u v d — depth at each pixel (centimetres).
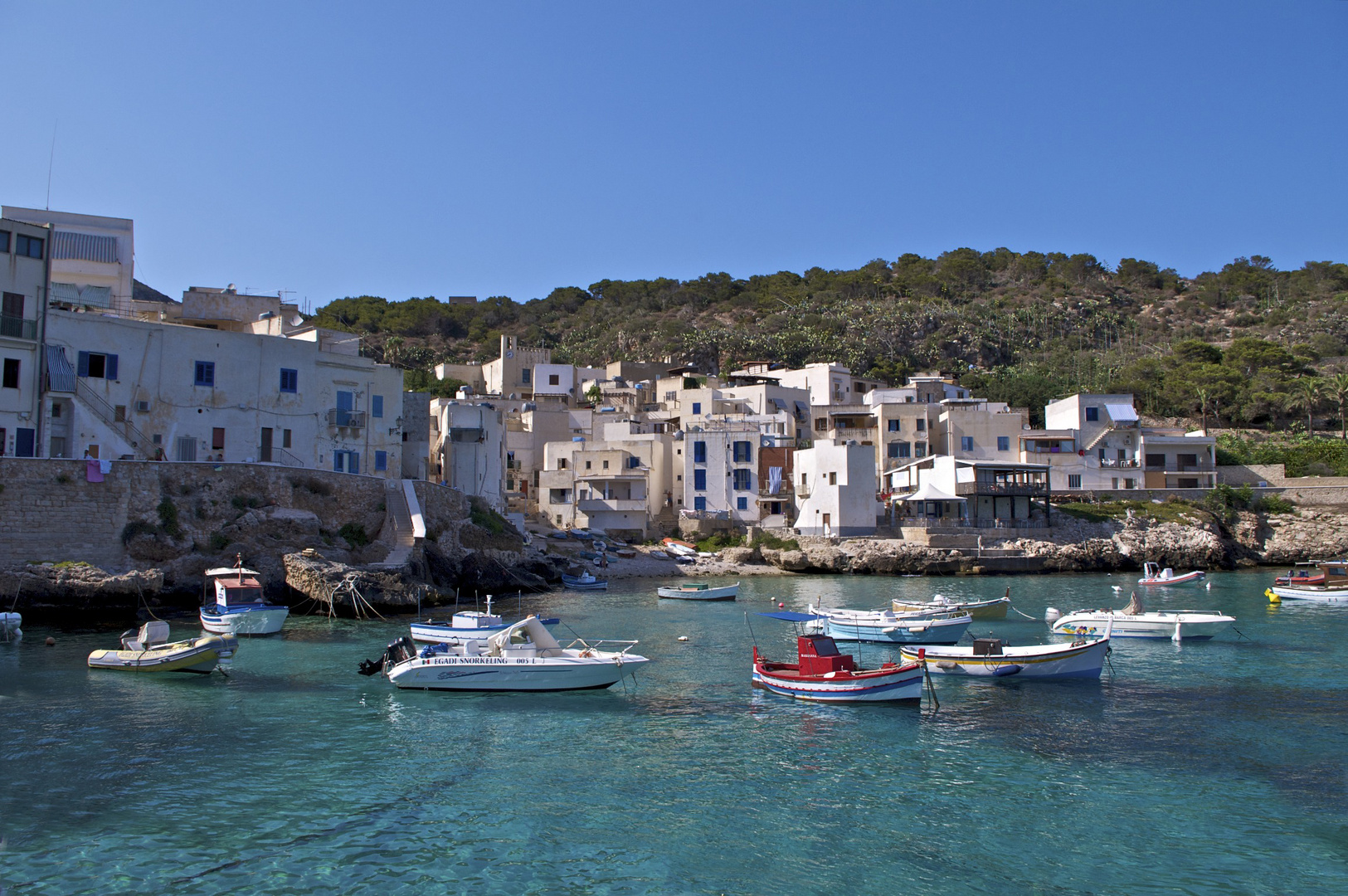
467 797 2609
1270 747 3092
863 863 2214
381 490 6712
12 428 5581
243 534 5731
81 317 5966
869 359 17900
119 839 2292
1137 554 9306
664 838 2347
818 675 3709
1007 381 15738
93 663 4038
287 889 2061
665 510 10900
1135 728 3328
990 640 4406
